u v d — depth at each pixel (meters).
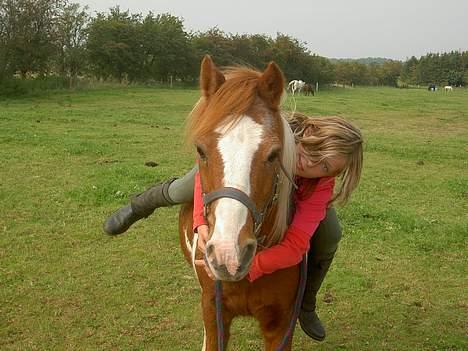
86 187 7.43
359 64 77.00
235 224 1.88
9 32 25.14
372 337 3.91
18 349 3.59
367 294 4.59
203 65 2.22
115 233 3.86
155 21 42.41
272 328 2.70
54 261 5.04
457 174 9.91
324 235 2.82
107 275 4.77
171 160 9.95
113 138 12.33
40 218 6.22
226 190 1.91
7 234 5.66
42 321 3.95
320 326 3.58
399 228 6.28
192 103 24.34
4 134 11.78
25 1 25.20
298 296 2.65
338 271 5.02
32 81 27.30
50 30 26.58
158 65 42.06
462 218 6.98
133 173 8.37
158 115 18.47
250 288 2.52
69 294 4.38
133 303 4.27
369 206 7.10
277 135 2.07
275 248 2.38
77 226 5.99
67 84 30.72
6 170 8.44
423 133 16.91
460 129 18.59
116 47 37.12
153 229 5.99
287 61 51.91
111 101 24.28
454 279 4.98
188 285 4.63
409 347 3.79
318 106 25.56
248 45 47.84
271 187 2.06
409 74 99.56
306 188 2.54
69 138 11.77
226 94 2.08
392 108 26.86
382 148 12.42
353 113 22.94
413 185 8.77
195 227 2.38
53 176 8.17
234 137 1.98
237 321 4.07
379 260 5.35
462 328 4.09
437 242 5.84
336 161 2.44
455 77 95.62
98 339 3.74
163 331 3.88
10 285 4.49
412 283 4.86
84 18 30.98
